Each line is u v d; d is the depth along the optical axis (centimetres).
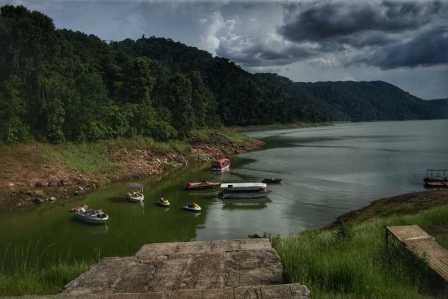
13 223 4116
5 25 6775
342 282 673
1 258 2881
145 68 10706
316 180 6450
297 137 17175
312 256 785
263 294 423
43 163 6072
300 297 416
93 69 10125
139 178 7006
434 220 1588
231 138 12312
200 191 5806
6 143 6206
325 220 4153
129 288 556
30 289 705
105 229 3906
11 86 6525
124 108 9244
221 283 568
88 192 5678
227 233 3772
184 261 669
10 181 5288
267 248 787
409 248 898
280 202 5025
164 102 11475
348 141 14725
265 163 8631
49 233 3769
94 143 7731
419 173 6981
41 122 7006
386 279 742
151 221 4216
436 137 16675
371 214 3784
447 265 816
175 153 9200
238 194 5291
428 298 674
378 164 8206
